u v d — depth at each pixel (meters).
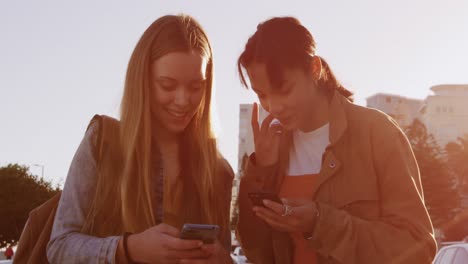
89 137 2.61
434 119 88.25
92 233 2.53
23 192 57.56
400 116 90.75
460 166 53.41
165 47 2.62
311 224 2.64
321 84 2.97
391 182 2.75
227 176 2.91
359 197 2.79
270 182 3.09
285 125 2.94
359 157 2.83
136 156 2.61
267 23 2.87
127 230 2.55
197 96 2.70
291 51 2.78
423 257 2.62
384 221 2.72
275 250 3.04
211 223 2.79
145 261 2.35
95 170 2.58
